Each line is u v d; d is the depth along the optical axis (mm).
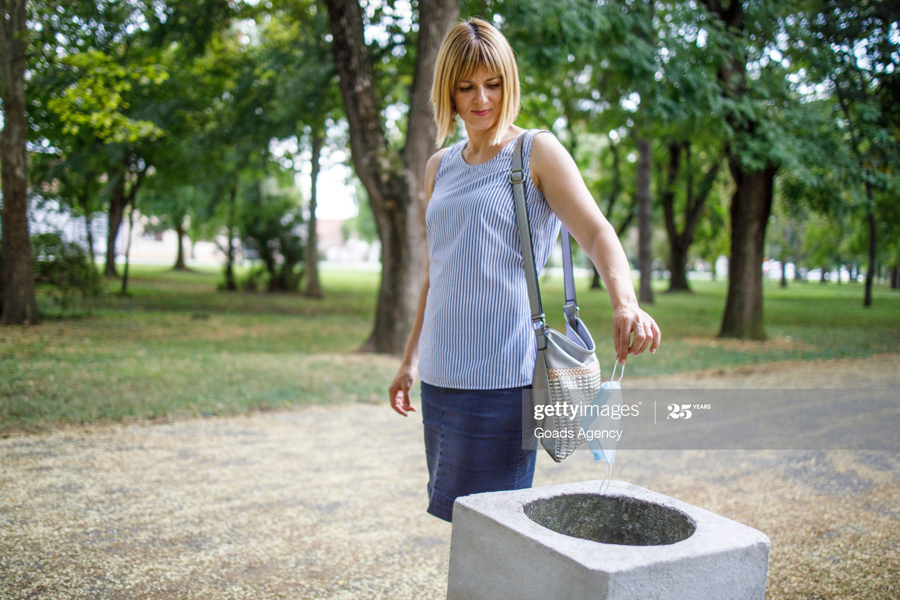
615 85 12922
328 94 13867
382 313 10523
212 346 10836
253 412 6594
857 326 16109
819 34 11039
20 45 11688
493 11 9914
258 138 15695
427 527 3670
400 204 10062
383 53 11977
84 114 12211
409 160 10031
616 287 1575
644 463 4980
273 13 13352
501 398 1818
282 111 14266
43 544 3277
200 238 45500
